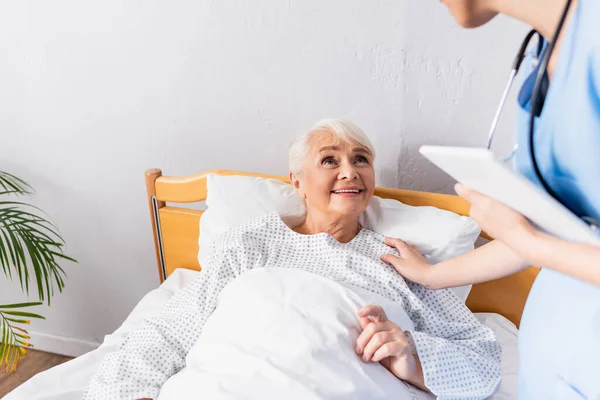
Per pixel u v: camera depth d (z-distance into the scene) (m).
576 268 0.61
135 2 1.74
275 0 1.62
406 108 1.62
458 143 1.61
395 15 1.53
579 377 0.69
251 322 1.20
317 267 1.38
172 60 1.78
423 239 1.44
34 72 1.90
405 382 1.21
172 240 1.83
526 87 0.68
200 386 1.12
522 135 0.70
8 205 2.10
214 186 1.64
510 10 0.65
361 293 1.26
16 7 1.83
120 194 2.00
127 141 1.92
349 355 1.14
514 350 1.42
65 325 2.28
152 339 1.31
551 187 0.68
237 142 1.82
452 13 0.67
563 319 0.71
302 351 1.13
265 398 1.07
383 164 1.70
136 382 1.22
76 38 1.83
